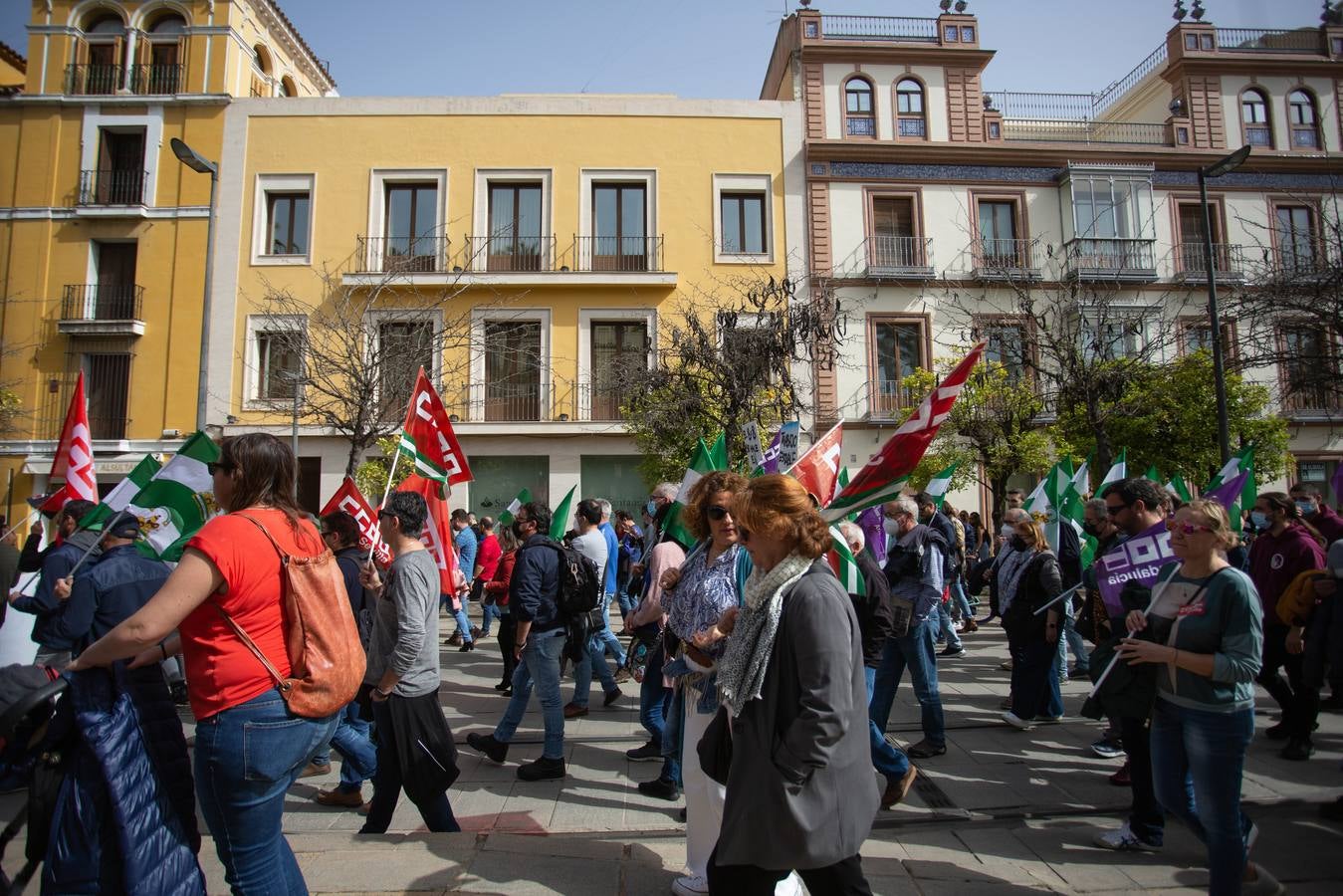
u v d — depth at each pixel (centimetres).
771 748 240
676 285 2072
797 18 2184
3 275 2000
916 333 2106
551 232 2081
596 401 2042
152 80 2067
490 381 2027
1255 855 397
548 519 546
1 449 1933
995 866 387
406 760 400
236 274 2006
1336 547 534
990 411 1706
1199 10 2286
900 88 2186
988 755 573
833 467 529
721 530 370
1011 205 2178
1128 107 2531
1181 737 341
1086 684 816
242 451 265
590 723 668
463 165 2086
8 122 2041
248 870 247
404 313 1984
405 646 394
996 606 796
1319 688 550
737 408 1375
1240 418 1591
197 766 243
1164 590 354
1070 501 837
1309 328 1374
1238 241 2186
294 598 254
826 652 234
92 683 248
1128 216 2141
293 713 248
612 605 1611
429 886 340
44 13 2066
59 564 510
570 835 429
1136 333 1684
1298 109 2281
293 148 2064
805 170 2125
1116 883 369
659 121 2128
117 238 2022
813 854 229
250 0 2175
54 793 253
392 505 422
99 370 2000
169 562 580
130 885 242
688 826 344
